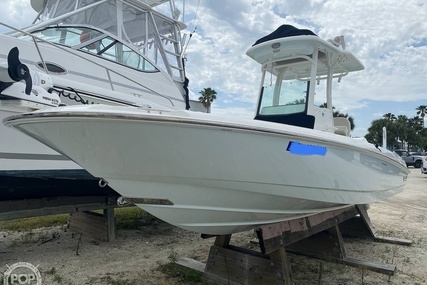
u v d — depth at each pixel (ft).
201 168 8.64
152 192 9.11
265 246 9.86
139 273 12.09
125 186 9.14
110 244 15.58
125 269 12.46
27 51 13.66
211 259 11.57
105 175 8.98
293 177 9.62
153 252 14.58
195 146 8.31
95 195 16.08
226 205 9.53
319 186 10.34
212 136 8.30
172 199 9.20
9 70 10.04
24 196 13.83
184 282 11.28
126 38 17.94
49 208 14.24
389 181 14.67
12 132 12.12
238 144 8.59
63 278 11.50
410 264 13.50
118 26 17.79
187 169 8.60
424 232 18.60
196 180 8.84
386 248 15.64
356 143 11.62
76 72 14.89
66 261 13.19
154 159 8.36
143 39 19.22
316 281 11.73
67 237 16.63
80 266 12.69
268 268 10.28
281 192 9.71
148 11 19.74
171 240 16.63
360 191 12.29
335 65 16.02
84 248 14.89
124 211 22.66
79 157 8.77
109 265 12.86
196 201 9.28
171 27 21.84
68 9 18.58
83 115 7.57
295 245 14.37
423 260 14.02
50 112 7.78
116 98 15.37
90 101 14.47
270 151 9.00
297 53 13.88
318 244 13.88
